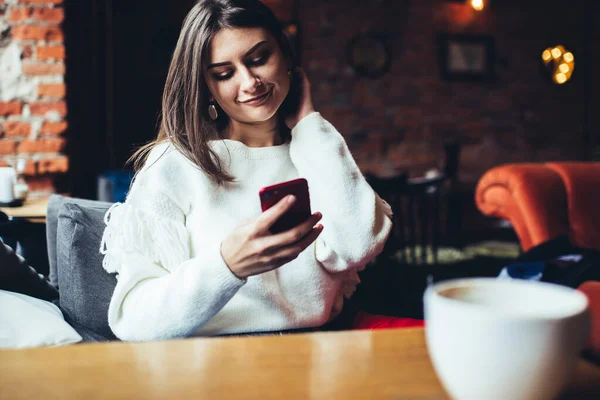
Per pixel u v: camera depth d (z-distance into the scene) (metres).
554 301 0.46
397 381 0.52
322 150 1.20
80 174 3.31
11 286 1.26
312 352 0.59
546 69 5.72
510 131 5.70
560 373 0.40
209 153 1.14
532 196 2.24
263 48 1.12
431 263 4.34
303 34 5.20
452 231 5.27
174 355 0.58
